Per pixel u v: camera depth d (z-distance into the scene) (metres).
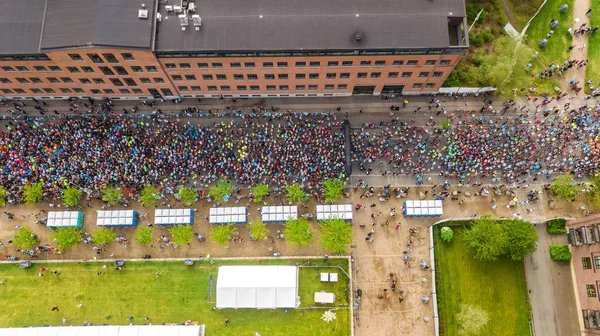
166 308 78.56
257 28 77.06
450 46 75.50
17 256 81.12
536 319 77.50
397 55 78.06
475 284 79.00
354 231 82.38
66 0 75.88
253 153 84.75
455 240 81.12
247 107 91.56
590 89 90.81
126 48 73.88
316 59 78.94
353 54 77.62
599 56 93.56
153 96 91.19
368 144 86.81
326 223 77.69
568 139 85.25
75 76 83.38
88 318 78.12
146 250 81.69
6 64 79.00
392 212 82.31
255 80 86.00
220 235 76.88
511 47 87.06
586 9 96.88
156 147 84.50
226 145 85.69
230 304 75.75
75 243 78.38
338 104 91.75
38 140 84.06
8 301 78.88
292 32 76.94
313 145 85.12
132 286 79.75
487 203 83.31
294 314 77.81
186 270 80.56
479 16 94.12
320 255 81.19
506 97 89.94
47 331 73.88
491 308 77.81
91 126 85.56
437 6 78.25
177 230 77.69
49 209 83.38
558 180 79.62
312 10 78.00
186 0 78.31
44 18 75.81
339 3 78.50
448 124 86.00
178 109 91.31
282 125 88.94
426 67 81.81
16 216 82.94
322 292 77.25
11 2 78.50
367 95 92.19
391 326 77.38
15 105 90.81
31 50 75.88
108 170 81.75
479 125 88.06
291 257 81.12
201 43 76.25
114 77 83.88
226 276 76.62
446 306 78.06
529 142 85.75
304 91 90.50
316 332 77.12
